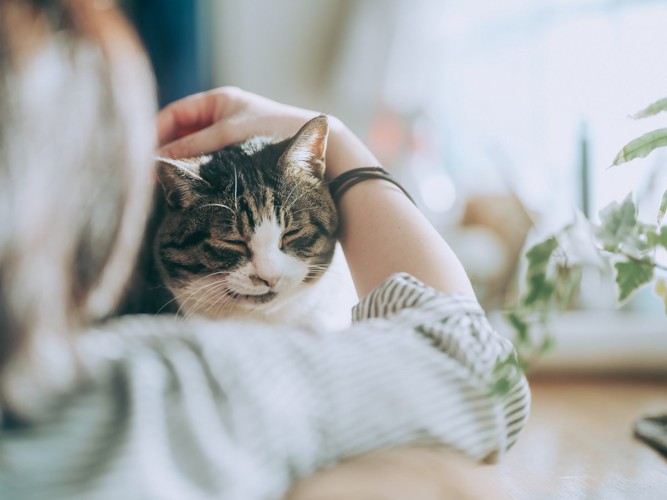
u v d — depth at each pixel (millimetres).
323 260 1232
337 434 540
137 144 524
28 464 457
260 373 527
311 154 1153
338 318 1254
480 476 562
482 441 620
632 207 844
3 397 460
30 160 457
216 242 1185
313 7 3389
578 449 1295
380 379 568
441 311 646
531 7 2951
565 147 2771
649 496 1021
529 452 1279
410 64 3312
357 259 909
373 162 1054
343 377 557
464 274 834
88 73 503
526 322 746
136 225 542
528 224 2729
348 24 3334
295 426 522
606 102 2529
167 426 488
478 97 3289
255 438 504
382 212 917
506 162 3008
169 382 507
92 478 453
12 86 464
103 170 504
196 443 485
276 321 1223
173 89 3031
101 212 508
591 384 1975
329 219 1181
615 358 2012
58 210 471
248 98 1212
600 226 840
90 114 494
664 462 1199
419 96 3322
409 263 829
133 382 491
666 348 2008
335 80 3414
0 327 448
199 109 1202
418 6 3262
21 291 450
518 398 684
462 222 3064
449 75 3365
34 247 454
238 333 561
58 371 486
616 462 1200
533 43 2967
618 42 2535
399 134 3277
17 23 485
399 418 560
